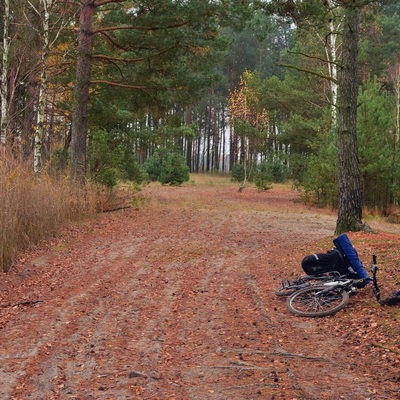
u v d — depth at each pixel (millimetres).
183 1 21188
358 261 8203
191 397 4797
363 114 24188
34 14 22516
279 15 15023
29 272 11148
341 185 14617
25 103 23641
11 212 12297
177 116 25891
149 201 26234
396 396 4625
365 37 38156
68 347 6477
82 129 21109
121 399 4812
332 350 6008
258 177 39406
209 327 7227
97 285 10047
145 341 6676
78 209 17969
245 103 36750
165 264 12070
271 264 11742
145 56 23484
